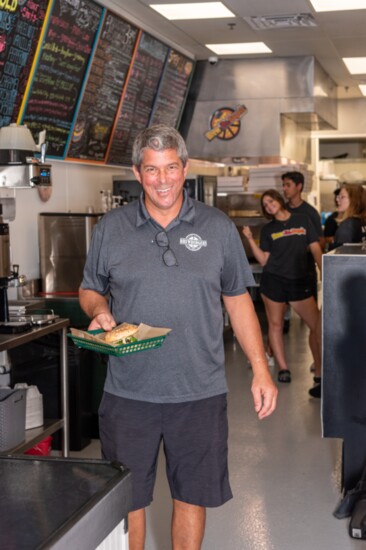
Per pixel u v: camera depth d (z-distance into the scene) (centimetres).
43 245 591
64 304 549
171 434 274
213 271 274
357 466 406
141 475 275
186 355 271
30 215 602
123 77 709
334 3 659
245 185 923
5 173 455
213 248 275
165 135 262
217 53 876
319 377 651
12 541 138
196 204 283
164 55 795
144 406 273
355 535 372
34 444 434
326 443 520
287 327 949
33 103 557
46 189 621
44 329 436
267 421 570
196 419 273
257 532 379
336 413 404
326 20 720
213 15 702
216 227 278
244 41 812
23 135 469
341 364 400
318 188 1329
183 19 717
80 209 706
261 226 950
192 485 275
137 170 273
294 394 646
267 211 659
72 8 571
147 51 747
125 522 168
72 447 509
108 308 292
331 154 1456
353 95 1223
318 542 369
